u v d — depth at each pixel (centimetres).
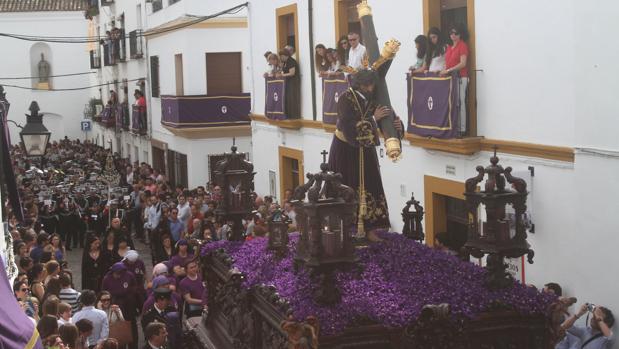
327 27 1800
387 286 727
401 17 1491
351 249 676
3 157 1414
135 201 2544
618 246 965
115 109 4278
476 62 1267
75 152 4284
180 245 1413
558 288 1066
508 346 706
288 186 2150
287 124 2011
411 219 937
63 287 1271
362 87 813
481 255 721
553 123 1102
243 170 1002
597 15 970
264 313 768
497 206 703
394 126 815
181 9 2809
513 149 1186
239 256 913
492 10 1219
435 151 1394
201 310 1297
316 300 686
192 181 2856
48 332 912
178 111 2789
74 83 5341
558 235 1104
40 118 1692
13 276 1353
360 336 673
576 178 1025
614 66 952
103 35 4634
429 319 666
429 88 1328
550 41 1098
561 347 985
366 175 843
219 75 2833
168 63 3081
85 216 2444
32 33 5191
